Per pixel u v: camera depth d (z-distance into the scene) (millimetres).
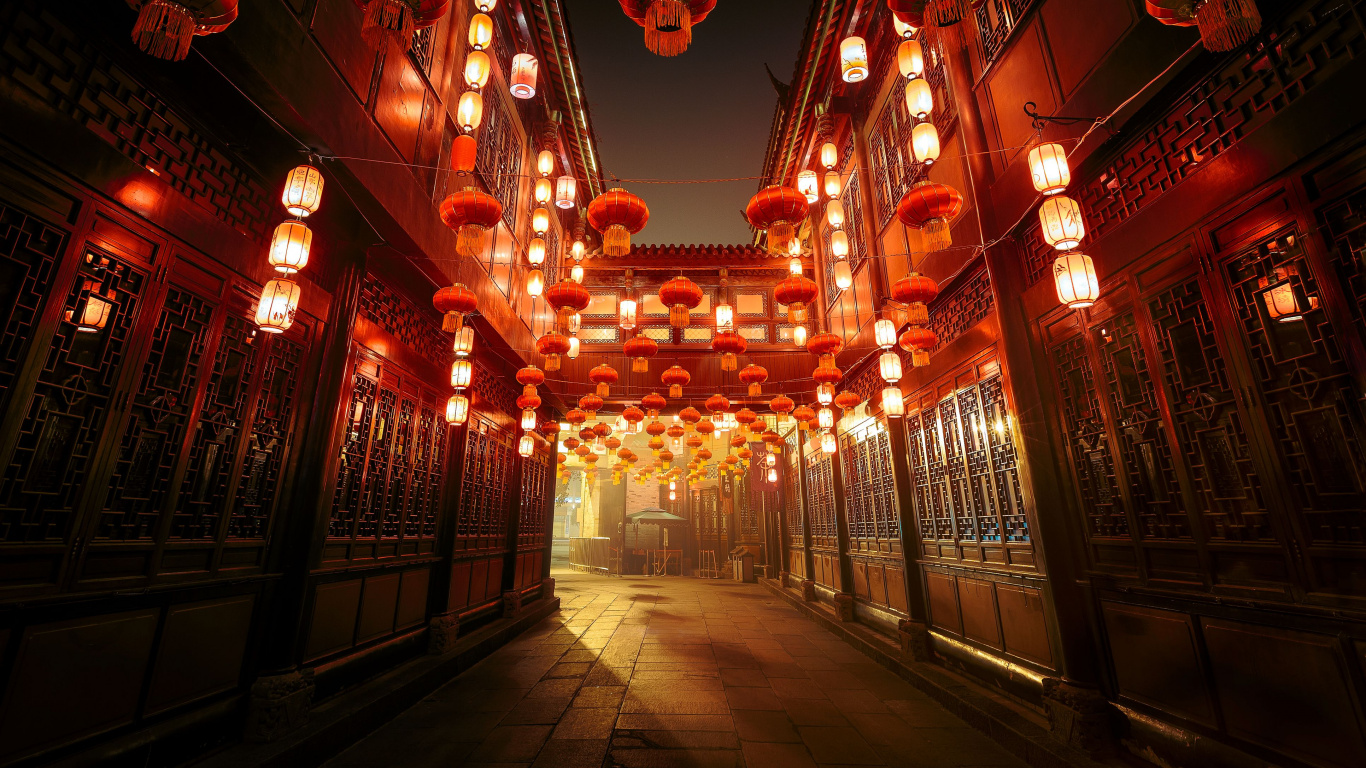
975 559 5023
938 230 3617
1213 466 2840
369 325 4676
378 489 4914
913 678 5379
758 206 4102
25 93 2258
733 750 3828
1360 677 2148
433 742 3926
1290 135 2379
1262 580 2574
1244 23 2059
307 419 3959
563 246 10109
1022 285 4273
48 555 2365
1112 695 3434
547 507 10734
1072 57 3617
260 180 3576
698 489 20516
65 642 2408
